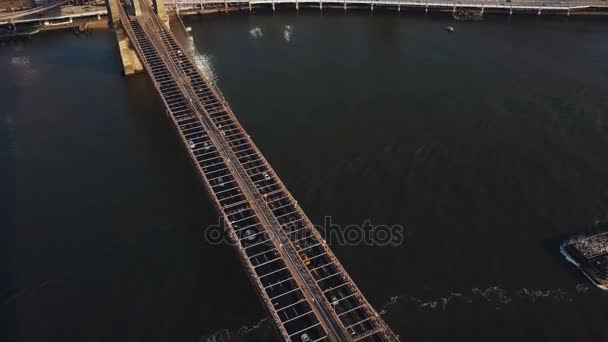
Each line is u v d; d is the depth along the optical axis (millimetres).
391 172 144625
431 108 170250
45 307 112188
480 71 189750
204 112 155625
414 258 119875
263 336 104750
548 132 157875
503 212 131375
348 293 103062
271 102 174875
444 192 137750
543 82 182000
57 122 169625
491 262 118500
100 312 110688
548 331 104688
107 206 136250
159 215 133000
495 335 104312
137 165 149750
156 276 117500
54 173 147750
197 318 108625
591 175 141750
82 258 122562
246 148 142625
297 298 102125
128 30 189875
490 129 160000
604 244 120312
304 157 150250
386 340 94062
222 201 125000
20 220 133000
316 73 191500
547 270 116125
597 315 106938
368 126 162500
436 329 105688
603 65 191625
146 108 176375
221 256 121375
